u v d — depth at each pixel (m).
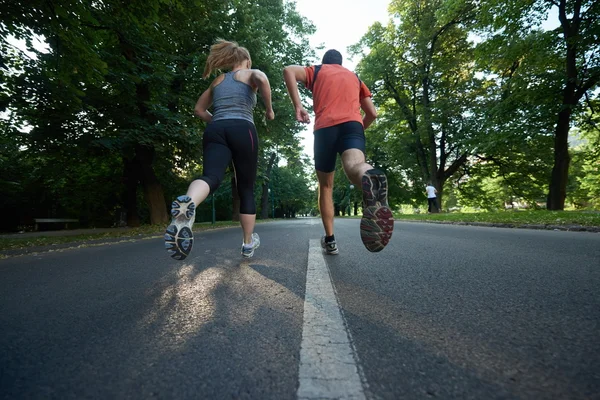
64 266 3.04
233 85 2.61
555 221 6.65
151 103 9.51
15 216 16.22
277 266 2.47
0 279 2.45
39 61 6.74
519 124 13.78
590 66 12.24
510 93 14.47
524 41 13.00
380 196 1.78
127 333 1.16
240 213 2.91
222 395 0.74
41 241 6.14
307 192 51.56
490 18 13.57
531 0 12.22
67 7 5.91
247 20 11.70
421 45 20.97
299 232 7.00
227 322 1.24
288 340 1.05
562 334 1.04
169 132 9.77
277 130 14.75
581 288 1.61
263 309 1.39
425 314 1.27
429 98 22.81
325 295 1.59
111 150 9.83
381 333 1.09
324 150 2.49
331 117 2.40
